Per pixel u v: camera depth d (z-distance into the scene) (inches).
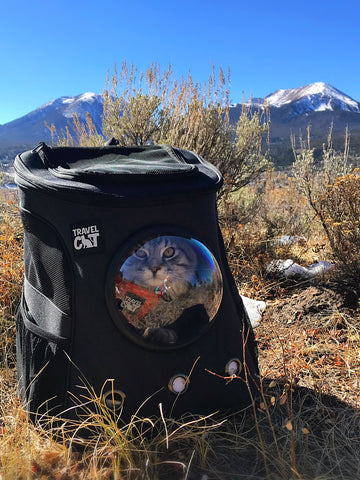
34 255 25.3
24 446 23.4
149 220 24.3
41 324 25.2
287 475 22.6
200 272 24.8
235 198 76.0
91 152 30.3
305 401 29.5
